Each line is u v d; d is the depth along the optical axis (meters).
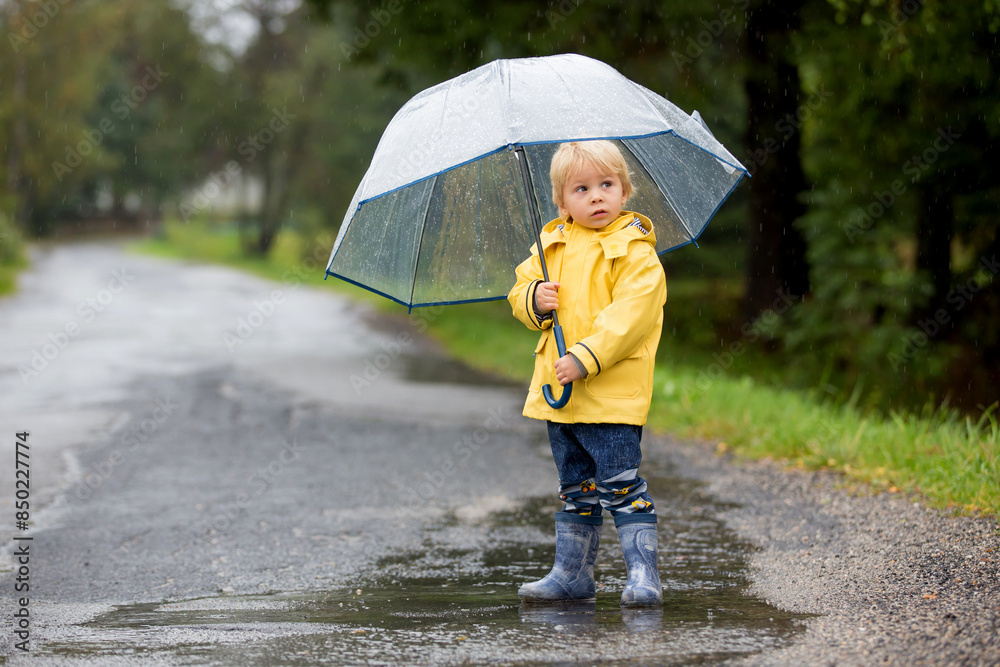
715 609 3.01
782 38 11.30
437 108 3.05
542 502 5.20
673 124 3.00
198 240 56.16
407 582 3.65
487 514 4.92
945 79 8.85
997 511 3.95
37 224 57.66
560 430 3.19
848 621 2.77
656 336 3.17
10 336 15.35
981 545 3.49
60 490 5.60
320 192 43.69
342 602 3.33
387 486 5.66
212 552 4.22
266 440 7.29
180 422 8.09
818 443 5.96
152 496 5.43
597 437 3.09
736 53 12.76
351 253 3.34
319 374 11.52
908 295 10.04
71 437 7.39
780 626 2.77
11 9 33.47
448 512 4.98
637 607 3.06
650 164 3.50
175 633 2.91
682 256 20.48
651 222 3.35
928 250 9.93
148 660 2.61
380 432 7.64
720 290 18.97
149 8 42.94
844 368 11.25
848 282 10.72
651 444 6.91
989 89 8.82
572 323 3.13
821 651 2.50
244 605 3.32
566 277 3.19
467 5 11.49
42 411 8.63
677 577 3.51
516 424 8.05
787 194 13.41
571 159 3.16
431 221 3.52
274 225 46.53
